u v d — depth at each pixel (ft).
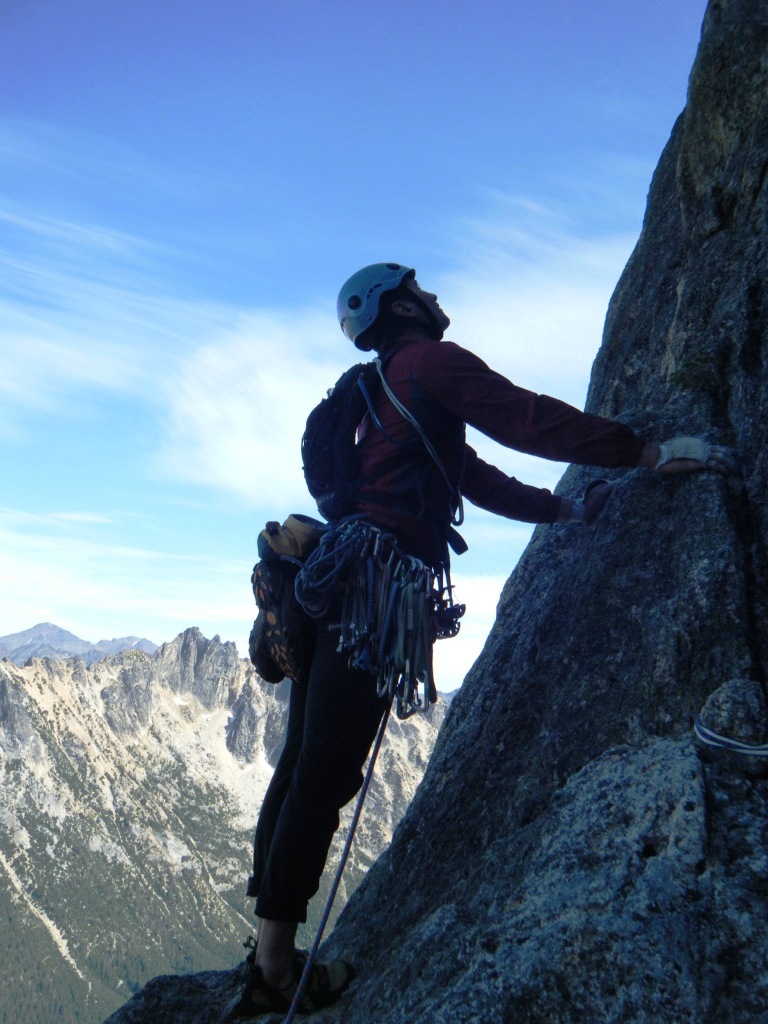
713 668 6.27
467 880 6.71
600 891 5.19
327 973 6.89
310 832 6.56
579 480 9.60
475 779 7.68
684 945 4.78
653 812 5.44
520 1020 4.93
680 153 10.11
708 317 8.89
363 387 6.58
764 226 8.29
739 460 7.25
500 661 8.79
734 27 9.39
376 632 6.10
